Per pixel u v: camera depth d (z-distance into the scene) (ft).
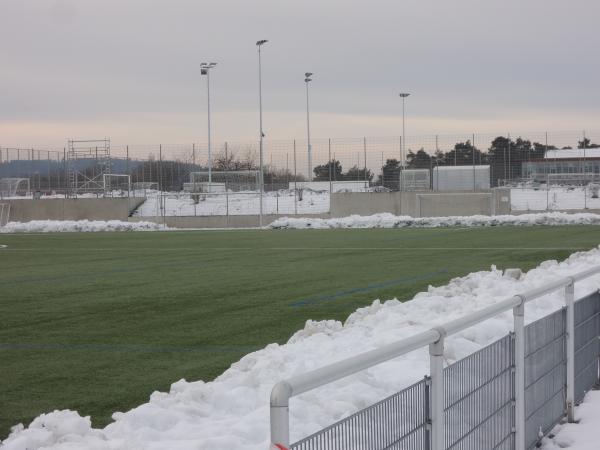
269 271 59.93
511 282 38.83
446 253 74.79
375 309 32.40
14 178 175.22
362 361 9.95
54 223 147.13
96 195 179.11
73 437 15.78
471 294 35.83
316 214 156.15
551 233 105.19
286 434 8.49
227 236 115.55
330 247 86.02
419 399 12.14
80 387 24.47
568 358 21.49
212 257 74.84
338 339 25.76
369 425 10.62
